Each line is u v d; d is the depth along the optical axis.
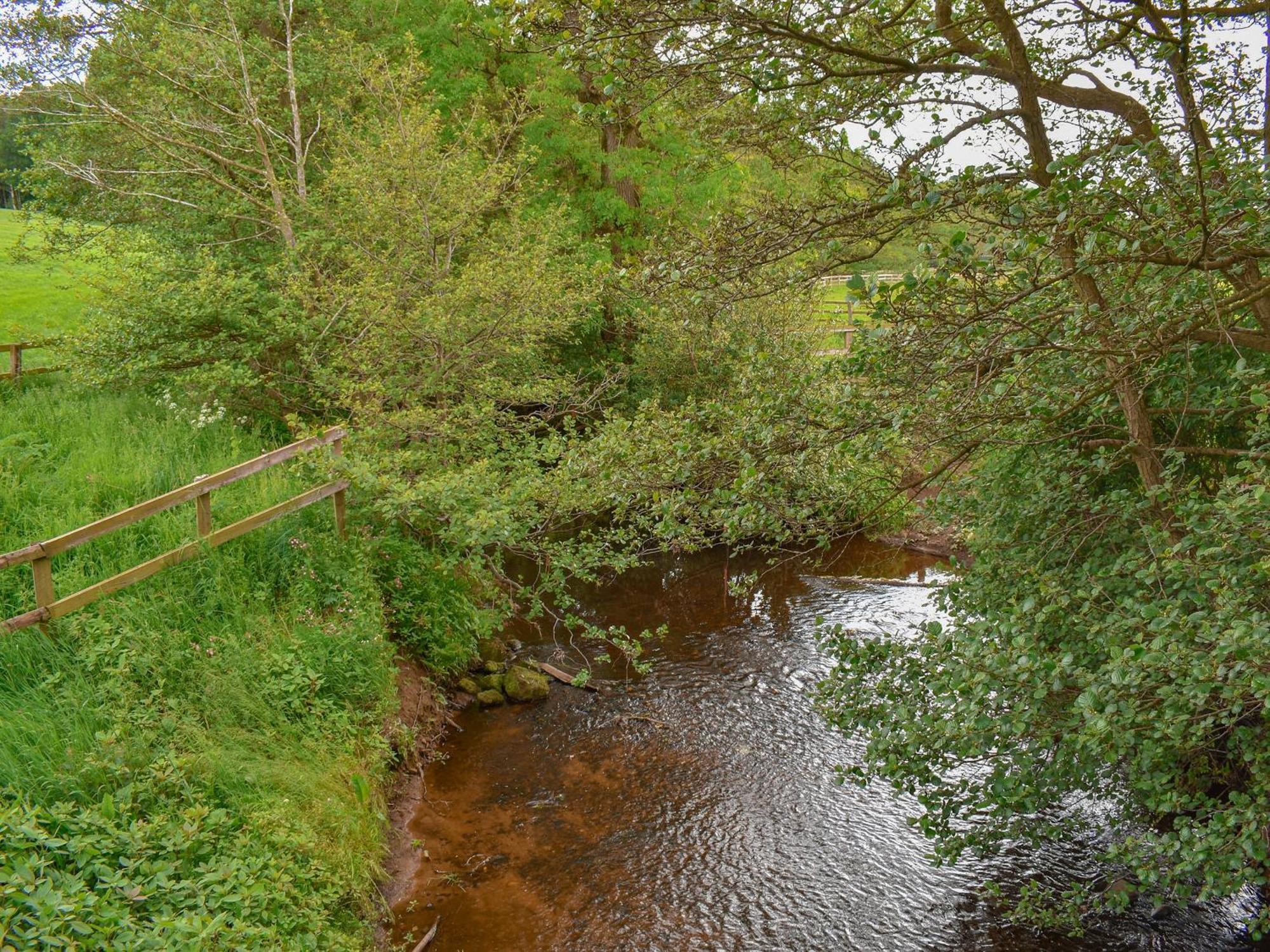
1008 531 6.87
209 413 12.66
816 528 5.96
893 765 5.92
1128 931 6.35
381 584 9.91
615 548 15.26
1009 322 4.55
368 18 18.05
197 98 14.75
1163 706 4.50
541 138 18.00
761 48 5.25
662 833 7.70
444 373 12.98
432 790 8.30
